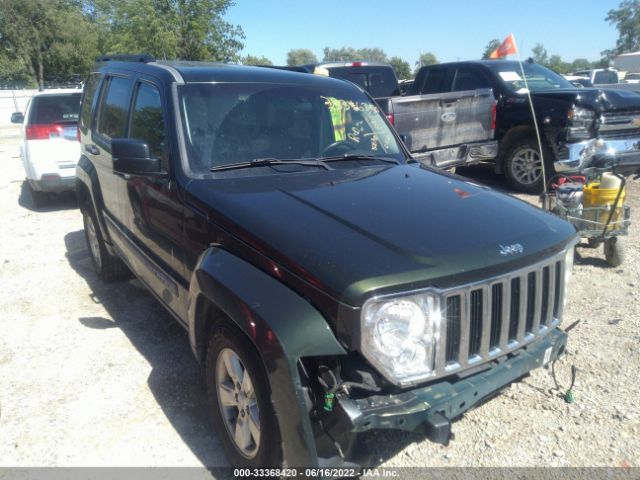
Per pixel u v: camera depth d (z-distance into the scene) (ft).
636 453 10.44
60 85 131.75
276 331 7.98
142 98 14.33
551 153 28.40
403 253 8.51
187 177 11.43
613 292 17.31
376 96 37.37
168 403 12.15
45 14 123.44
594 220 18.42
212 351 10.05
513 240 9.37
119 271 18.97
